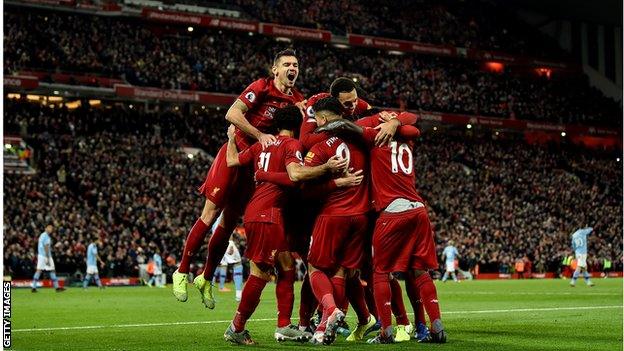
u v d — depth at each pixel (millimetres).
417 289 13969
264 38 92750
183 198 65625
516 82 103125
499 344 13344
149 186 65250
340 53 96500
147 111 83438
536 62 103125
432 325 13633
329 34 91125
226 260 34250
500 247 73438
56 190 60406
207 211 15273
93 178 64125
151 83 78375
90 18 82500
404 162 13891
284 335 13930
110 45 80438
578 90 104625
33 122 69750
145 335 15711
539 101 100312
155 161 69688
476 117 93188
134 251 55781
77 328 17812
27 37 75500
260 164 13945
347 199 13711
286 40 93500
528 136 102250
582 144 100250
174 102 82000
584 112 100750
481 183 85688
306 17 93562
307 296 14945
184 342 14148
